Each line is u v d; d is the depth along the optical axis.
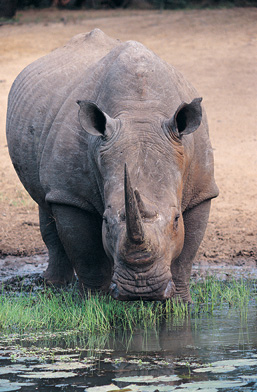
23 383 12.91
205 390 12.16
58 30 79.81
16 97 23.86
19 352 15.25
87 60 22.00
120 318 18.47
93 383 12.83
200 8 92.69
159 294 14.52
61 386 12.70
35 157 21.47
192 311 19.06
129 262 14.23
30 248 28.86
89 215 19.02
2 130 49.56
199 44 69.25
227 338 15.82
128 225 13.73
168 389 12.28
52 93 21.44
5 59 66.31
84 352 15.09
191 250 19.69
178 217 15.63
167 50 67.69
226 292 21.02
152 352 14.88
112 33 76.25
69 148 18.66
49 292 21.59
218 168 40.72
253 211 33.19
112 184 15.75
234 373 13.16
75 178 18.61
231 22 79.25
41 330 17.59
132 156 15.84
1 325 18.17
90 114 16.23
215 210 33.59
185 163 17.09
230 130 48.06
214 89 56.41
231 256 26.89
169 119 16.39
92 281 19.95
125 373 13.38
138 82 17.25
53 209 19.41
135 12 93.75
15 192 37.59
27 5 101.94
